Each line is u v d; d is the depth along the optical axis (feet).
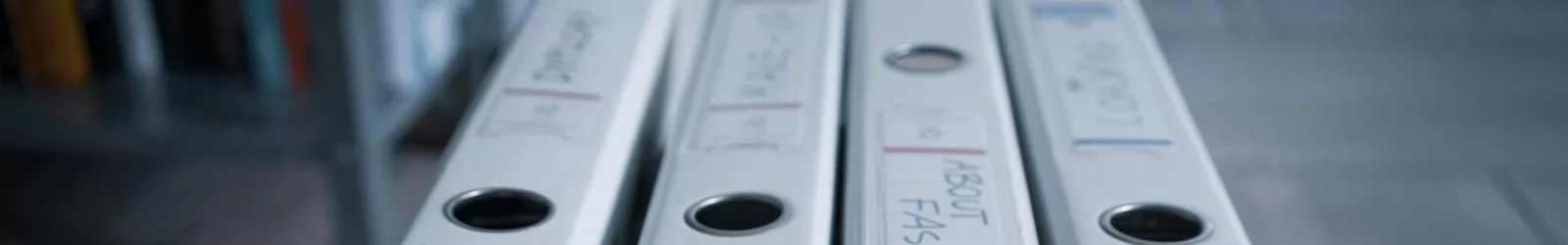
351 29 3.08
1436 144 5.31
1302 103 5.68
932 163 1.74
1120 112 1.95
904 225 1.54
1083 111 1.95
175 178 5.00
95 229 4.71
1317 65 6.07
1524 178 5.02
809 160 1.75
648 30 2.28
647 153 2.13
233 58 3.76
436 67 3.71
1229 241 1.54
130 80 3.81
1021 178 1.72
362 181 3.32
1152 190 1.66
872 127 1.88
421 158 4.73
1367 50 6.25
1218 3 6.75
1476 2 6.79
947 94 2.03
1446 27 6.49
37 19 3.65
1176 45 6.27
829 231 1.63
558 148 1.77
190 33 3.76
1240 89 5.81
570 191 1.65
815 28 2.35
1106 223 1.57
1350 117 5.57
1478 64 6.10
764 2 2.50
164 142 3.63
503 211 1.64
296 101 3.72
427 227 1.53
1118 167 1.73
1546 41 6.38
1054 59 2.22
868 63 2.18
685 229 1.53
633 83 2.07
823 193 1.68
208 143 3.64
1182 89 5.81
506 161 1.72
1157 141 1.82
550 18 2.31
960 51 2.24
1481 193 4.90
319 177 5.01
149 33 3.75
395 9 3.37
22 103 3.69
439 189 1.64
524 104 1.93
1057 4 2.52
